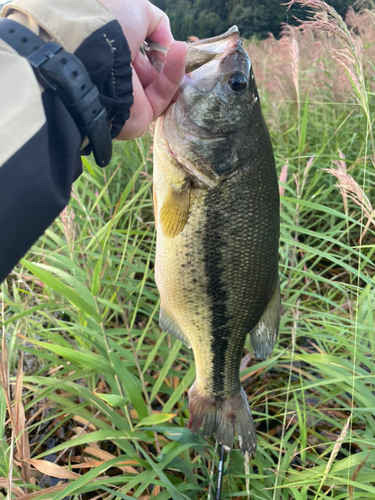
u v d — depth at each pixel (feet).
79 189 1.95
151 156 2.28
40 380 1.12
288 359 1.41
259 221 1.03
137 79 0.89
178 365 1.49
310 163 1.60
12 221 0.56
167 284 1.06
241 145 0.99
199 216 1.01
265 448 1.17
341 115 2.47
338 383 1.15
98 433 0.99
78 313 1.27
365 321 1.25
